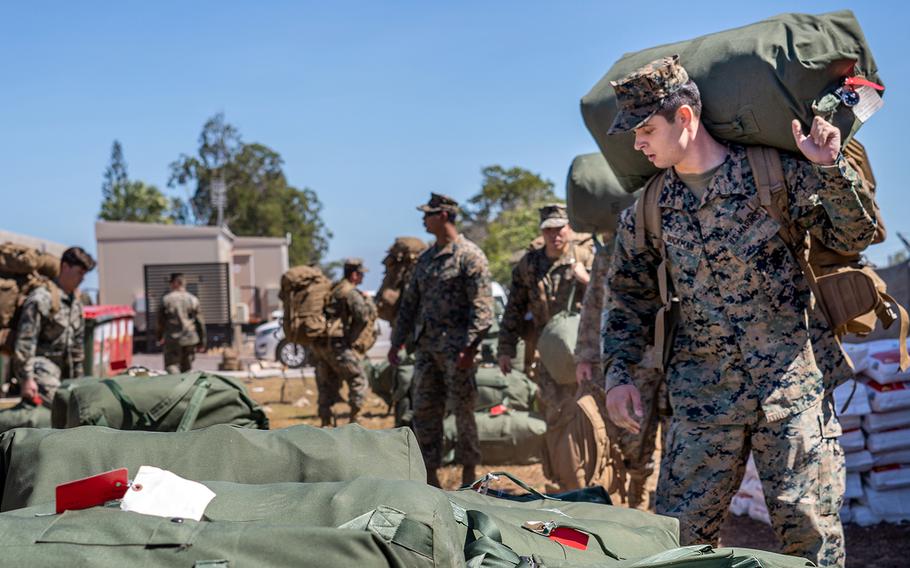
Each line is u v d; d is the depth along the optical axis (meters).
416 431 6.52
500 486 6.88
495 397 8.08
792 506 3.14
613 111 3.47
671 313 3.37
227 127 75.75
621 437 5.16
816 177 3.07
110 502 1.80
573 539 2.28
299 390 15.70
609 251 5.12
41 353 6.78
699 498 3.26
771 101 3.02
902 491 5.22
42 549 1.60
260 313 33.81
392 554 1.60
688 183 3.25
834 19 3.09
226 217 75.00
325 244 81.88
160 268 27.48
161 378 4.00
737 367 3.23
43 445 2.42
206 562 1.57
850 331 3.31
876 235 3.30
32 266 7.28
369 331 10.42
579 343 5.25
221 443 2.43
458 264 6.36
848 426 5.21
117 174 76.19
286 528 1.63
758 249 3.15
